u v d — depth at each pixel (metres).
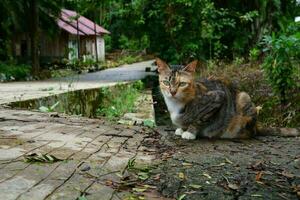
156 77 4.43
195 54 4.04
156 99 3.15
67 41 8.20
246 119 1.30
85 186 0.74
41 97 2.16
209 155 1.06
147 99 2.82
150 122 1.66
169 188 0.79
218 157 1.03
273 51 1.96
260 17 4.24
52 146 1.02
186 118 1.27
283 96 2.00
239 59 3.54
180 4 3.98
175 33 4.10
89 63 7.62
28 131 1.22
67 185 0.73
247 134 1.32
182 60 4.08
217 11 3.96
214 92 1.25
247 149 1.15
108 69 7.56
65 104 2.33
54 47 7.90
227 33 4.32
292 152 1.13
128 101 2.59
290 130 1.38
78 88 2.79
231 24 3.98
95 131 1.29
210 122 1.27
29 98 2.12
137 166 0.91
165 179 0.84
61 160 0.88
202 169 0.92
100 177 0.80
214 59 3.88
